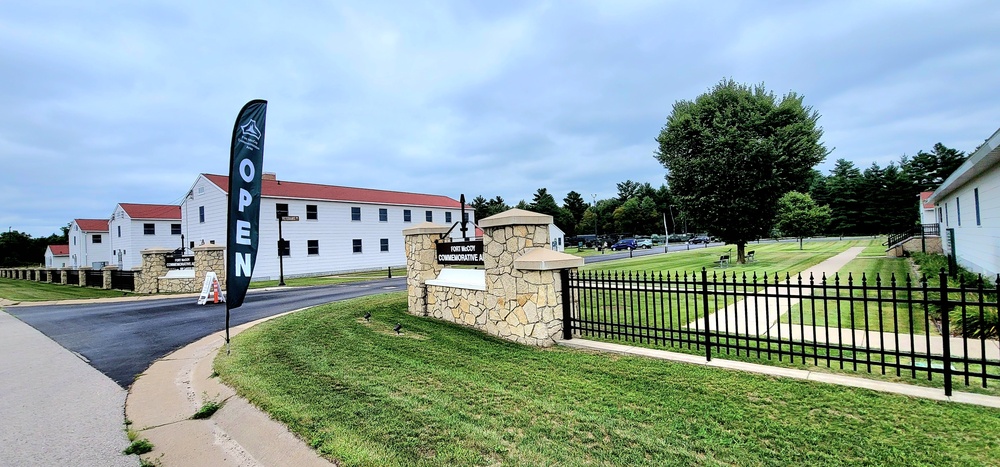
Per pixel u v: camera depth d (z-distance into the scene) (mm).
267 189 28297
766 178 19500
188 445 3697
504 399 4266
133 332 8766
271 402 4316
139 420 4238
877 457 2998
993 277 11016
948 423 3459
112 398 4863
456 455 3176
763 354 5773
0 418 4305
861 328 6945
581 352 6059
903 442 3191
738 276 15727
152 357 6695
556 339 6695
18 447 3666
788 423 3562
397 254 34719
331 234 30266
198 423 4141
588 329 6828
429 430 3602
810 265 18203
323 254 29719
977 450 3045
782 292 11812
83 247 43656
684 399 4148
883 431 3371
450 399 4289
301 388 4688
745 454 3088
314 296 14797
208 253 18188
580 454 3143
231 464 3357
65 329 9297
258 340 7066
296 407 4168
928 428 3393
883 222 56312
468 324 8070
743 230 20094
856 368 4801
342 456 3238
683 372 4961
